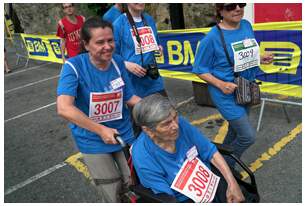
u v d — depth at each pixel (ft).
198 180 7.00
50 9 42.73
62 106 7.31
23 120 20.03
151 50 11.94
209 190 7.05
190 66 17.48
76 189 12.11
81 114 7.37
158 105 6.29
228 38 9.44
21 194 12.35
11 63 38.06
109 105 8.09
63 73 7.57
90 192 11.80
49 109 21.21
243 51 9.60
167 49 18.33
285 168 11.47
